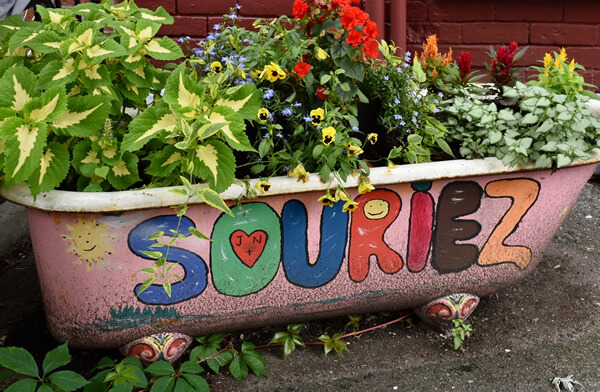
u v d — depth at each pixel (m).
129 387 1.94
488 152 2.25
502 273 2.42
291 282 2.19
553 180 2.29
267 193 1.99
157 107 2.09
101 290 1.97
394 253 2.25
